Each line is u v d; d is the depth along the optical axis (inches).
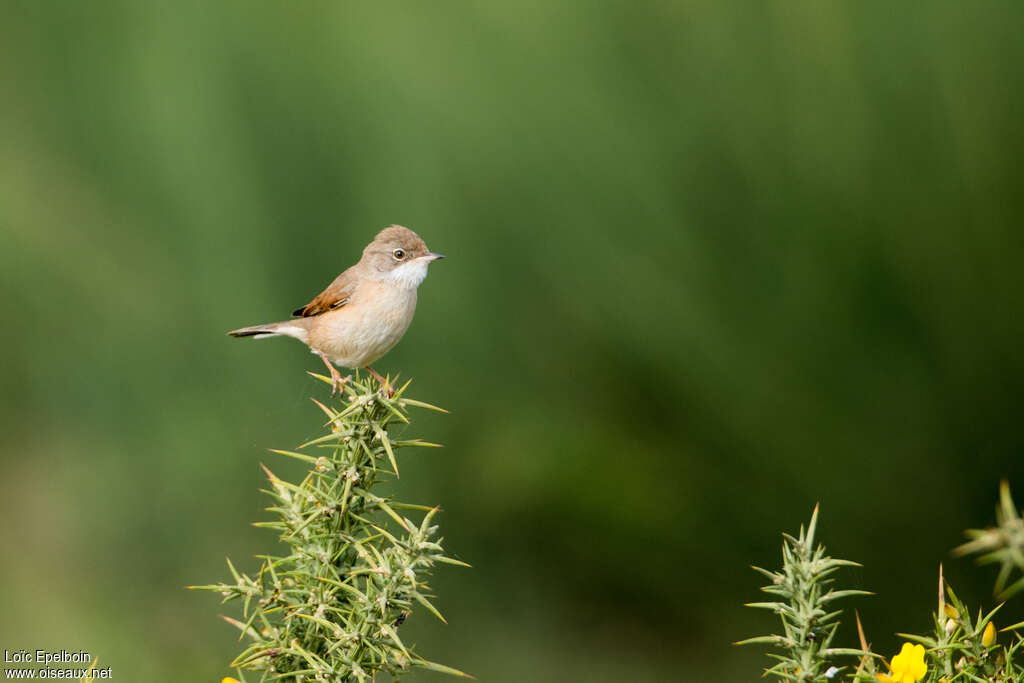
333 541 178.2
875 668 163.9
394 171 479.2
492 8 460.8
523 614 495.5
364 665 169.6
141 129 506.3
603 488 484.4
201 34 498.6
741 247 467.2
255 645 176.1
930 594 479.5
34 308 534.0
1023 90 428.8
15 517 507.8
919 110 435.2
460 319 486.6
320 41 486.6
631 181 458.6
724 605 499.2
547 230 472.1
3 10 530.3
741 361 473.7
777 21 441.4
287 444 481.7
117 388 515.5
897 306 458.0
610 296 475.5
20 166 523.2
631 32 455.8
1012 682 163.2
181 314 506.0
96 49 523.2
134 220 520.1
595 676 476.7
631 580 502.3
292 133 491.2
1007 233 445.1
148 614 468.1
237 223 494.3
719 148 457.1
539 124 460.8
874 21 430.6
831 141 440.5
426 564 172.4
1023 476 467.8
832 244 452.4
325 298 351.6
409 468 488.1
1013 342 453.1
